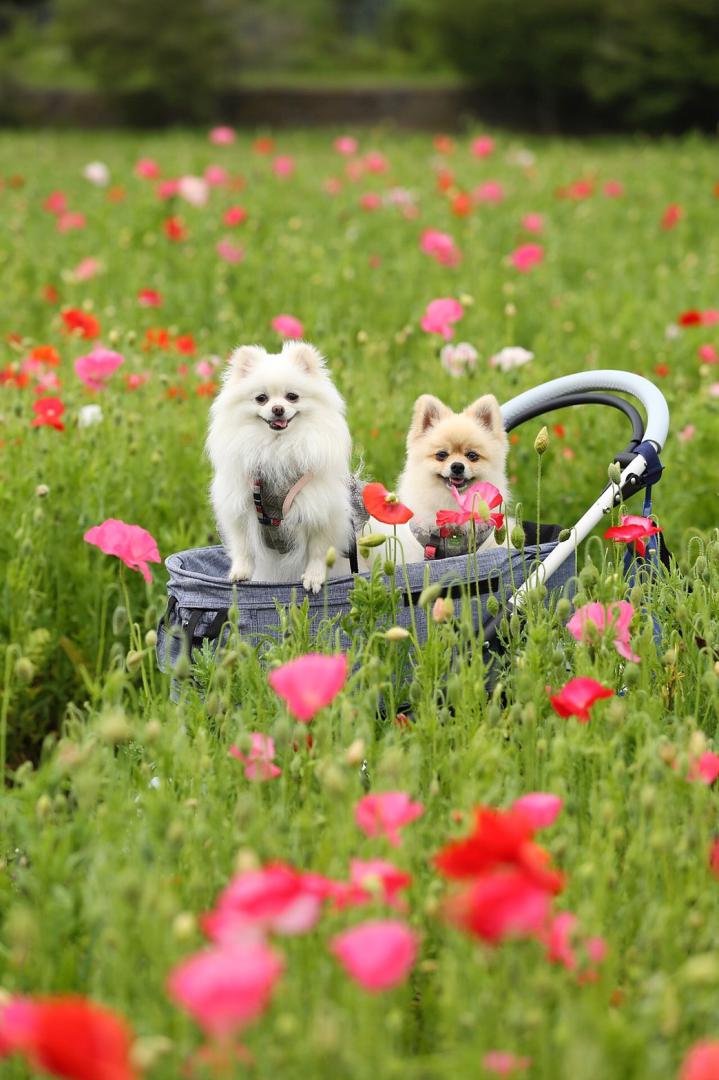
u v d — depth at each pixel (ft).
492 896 7.54
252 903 7.95
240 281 43.14
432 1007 10.78
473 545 15.72
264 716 14.20
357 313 38.70
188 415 28.02
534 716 12.92
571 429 28.71
